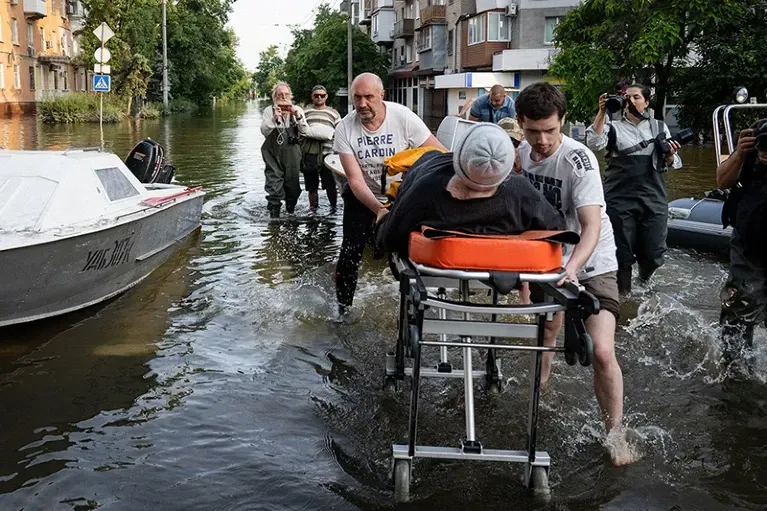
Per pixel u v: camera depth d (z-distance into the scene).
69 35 55.88
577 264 3.59
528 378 5.02
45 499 3.57
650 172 6.68
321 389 4.84
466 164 3.16
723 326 5.41
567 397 4.73
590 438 4.20
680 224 8.55
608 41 23.02
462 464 3.90
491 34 36.81
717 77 22.66
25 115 44.22
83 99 37.28
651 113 7.04
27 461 3.91
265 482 3.71
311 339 5.75
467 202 3.34
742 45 22.30
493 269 3.22
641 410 4.56
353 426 4.33
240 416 4.44
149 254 7.19
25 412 4.46
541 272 3.23
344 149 5.60
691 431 4.30
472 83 35.41
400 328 4.68
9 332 5.79
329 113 11.41
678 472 3.86
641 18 22.27
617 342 5.70
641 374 5.11
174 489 3.65
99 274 6.26
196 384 4.90
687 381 5.00
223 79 76.81
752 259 5.20
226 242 9.09
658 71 24.06
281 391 4.80
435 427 4.32
